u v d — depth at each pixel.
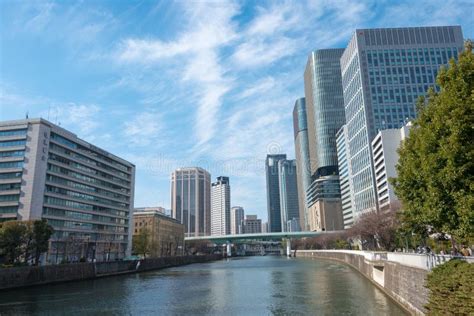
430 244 56.66
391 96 174.25
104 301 53.84
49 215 119.38
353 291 57.44
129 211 172.88
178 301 53.41
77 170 135.62
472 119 18.92
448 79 21.08
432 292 25.84
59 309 47.28
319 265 130.25
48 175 120.31
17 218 110.69
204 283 79.06
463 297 20.78
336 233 181.62
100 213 149.00
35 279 71.06
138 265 118.81
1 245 73.88
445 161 21.25
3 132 117.56
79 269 86.25
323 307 44.53
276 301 51.16
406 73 176.50
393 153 141.12
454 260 25.34
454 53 176.38
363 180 177.62
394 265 45.88
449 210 22.14
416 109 28.75
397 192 30.19
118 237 161.88
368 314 38.94
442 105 20.61
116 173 164.25
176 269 132.88
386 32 182.00
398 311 39.62
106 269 99.19
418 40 179.75
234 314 42.91
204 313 43.94
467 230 20.72
